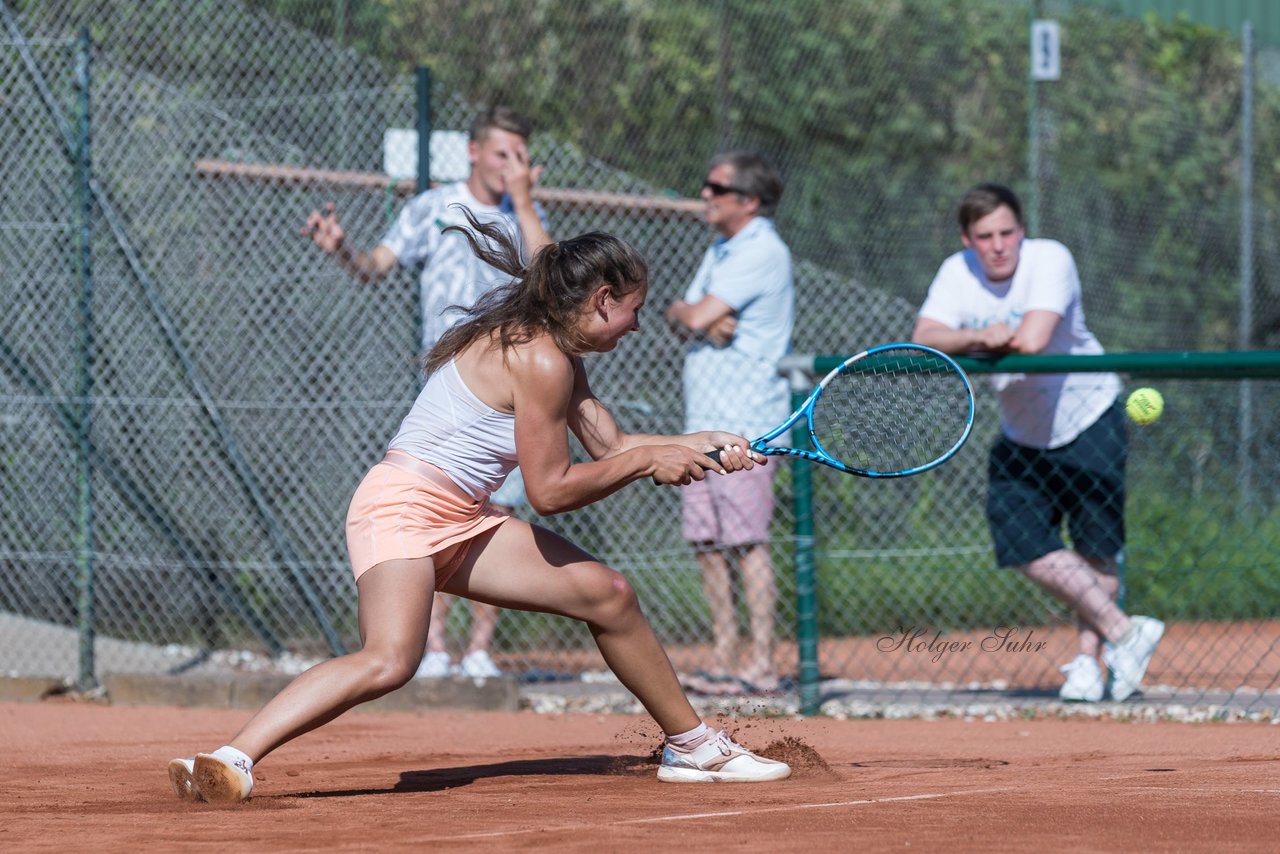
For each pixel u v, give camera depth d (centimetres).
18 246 2686
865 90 4306
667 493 2747
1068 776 1520
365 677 1336
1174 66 4575
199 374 2725
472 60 3894
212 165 2644
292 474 2688
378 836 1159
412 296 2488
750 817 1247
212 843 1132
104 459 2708
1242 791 1377
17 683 2431
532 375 1345
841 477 2973
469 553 1423
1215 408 3244
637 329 1391
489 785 1501
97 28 2955
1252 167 4369
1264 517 3203
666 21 4138
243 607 2711
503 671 2581
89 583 2505
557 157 3259
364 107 2852
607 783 1509
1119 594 2241
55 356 2669
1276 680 2341
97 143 2747
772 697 2302
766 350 2294
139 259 2744
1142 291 4378
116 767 1664
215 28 2956
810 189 4212
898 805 1303
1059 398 2138
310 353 2669
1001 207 2125
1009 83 4378
